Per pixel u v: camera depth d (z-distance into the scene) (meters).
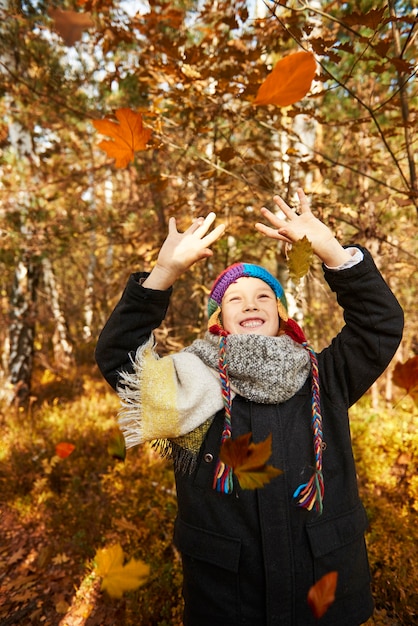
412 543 2.38
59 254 5.55
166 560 2.50
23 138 5.21
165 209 3.46
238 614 1.11
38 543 2.96
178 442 1.20
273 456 1.13
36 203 4.51
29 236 4.45
